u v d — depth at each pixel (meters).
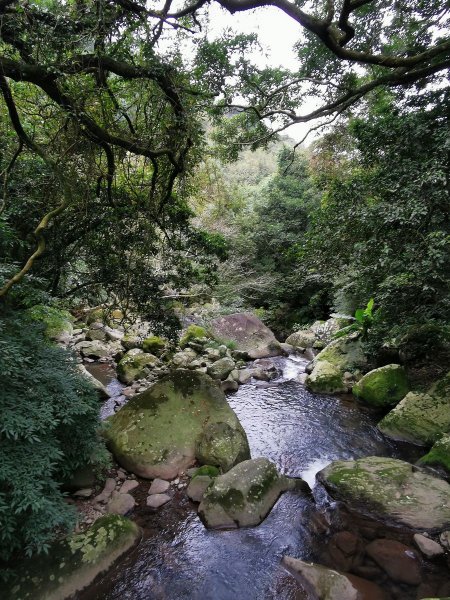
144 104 3.37
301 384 6.16
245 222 11.61
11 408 2.15
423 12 4.22
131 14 2.67
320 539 2.71
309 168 11.46
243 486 2.96
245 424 4.70
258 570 2.43
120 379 5.97
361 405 5.21
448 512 2.78
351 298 7.75
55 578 2.18
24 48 2.51
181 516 2.91
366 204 3.88
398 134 3.94
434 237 3.06
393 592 2.23
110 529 2.54
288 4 2.92
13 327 2.82
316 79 4.69
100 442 3.19
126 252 4.65
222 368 6.32
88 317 8.22
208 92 3.90
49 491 2.20
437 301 3.64
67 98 2.78
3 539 1.94
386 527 2.80
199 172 7.51
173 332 5.09
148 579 2.34
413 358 5.25
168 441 3.60
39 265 3.96
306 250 4.73
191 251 5.03
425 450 3.94
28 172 3.63
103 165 4.10
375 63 3.42
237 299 10.60
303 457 3.92
